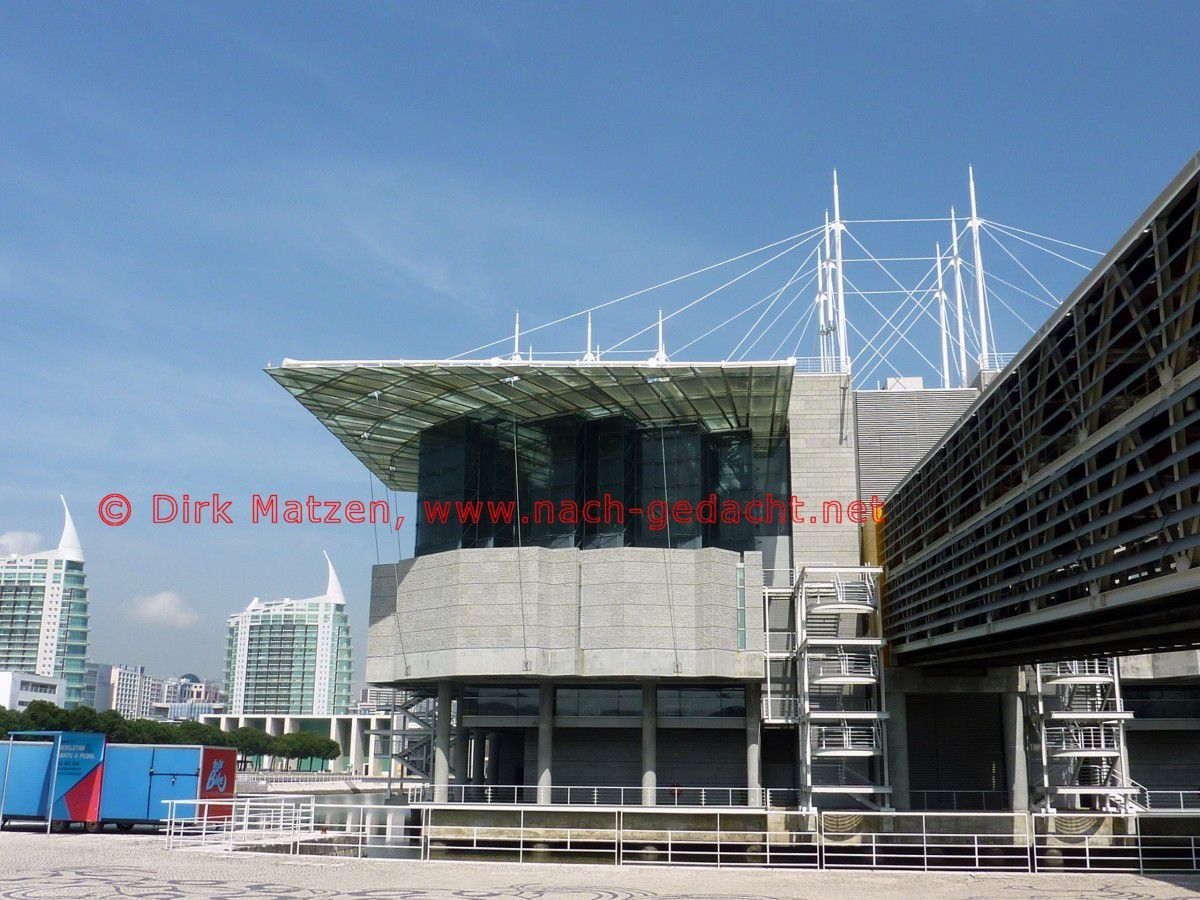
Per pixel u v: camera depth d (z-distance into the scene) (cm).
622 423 6575
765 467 6994
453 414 6681
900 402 7056
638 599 5875
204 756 5047
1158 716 6400
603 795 6384
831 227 7688
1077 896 3203
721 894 3209
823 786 5597
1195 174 2355
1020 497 3647
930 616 5116
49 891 3030
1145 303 2767
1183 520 2500
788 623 6369
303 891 3166
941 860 5388
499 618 5869
